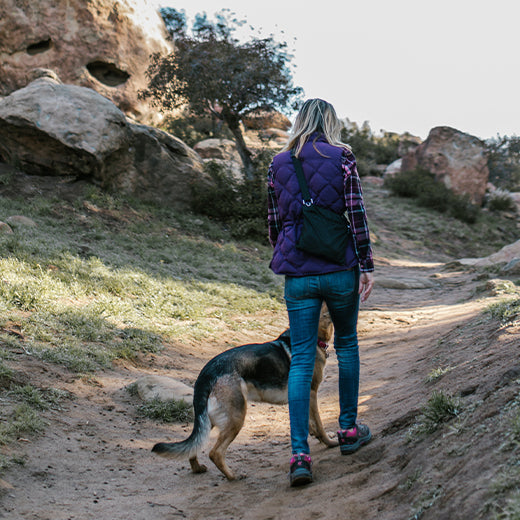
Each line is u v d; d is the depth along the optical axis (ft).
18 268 26.40
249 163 65.67
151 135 54.19
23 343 18.56
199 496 10.01
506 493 6.05
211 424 10.55
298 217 9.54
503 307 18.94
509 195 114.52
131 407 16.22
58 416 14.20
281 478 10.41
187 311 29.86
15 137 46.73
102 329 22.75
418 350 21.21
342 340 10.33
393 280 47.75
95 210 46.26
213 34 65.46
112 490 10.44
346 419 10.56
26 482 10.32
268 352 11.17
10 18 71.92
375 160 143.02
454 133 109.40
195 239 49.85
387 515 7.30
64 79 73.87
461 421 8.93
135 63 78.84
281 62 64.75
